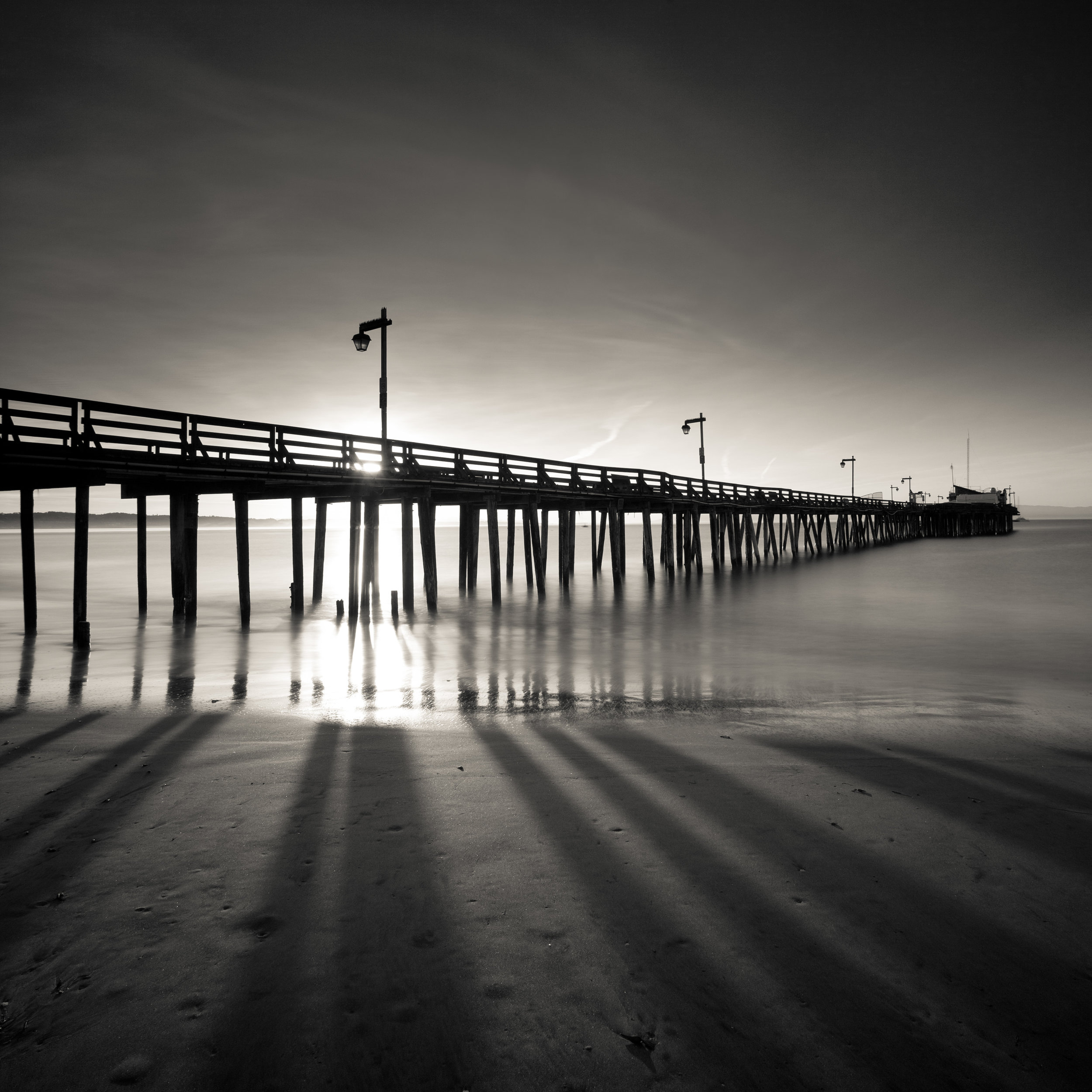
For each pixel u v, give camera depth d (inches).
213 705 315.3
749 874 140.9
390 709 313.0
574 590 1051.3
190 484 600.1
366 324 685.3
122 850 148.9
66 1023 95.6
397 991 103.0
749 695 361.7
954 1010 100.7
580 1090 85.4
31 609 550.0
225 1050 91.1
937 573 1391.5
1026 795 190.5
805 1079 87.7
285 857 146.4
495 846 152.6
